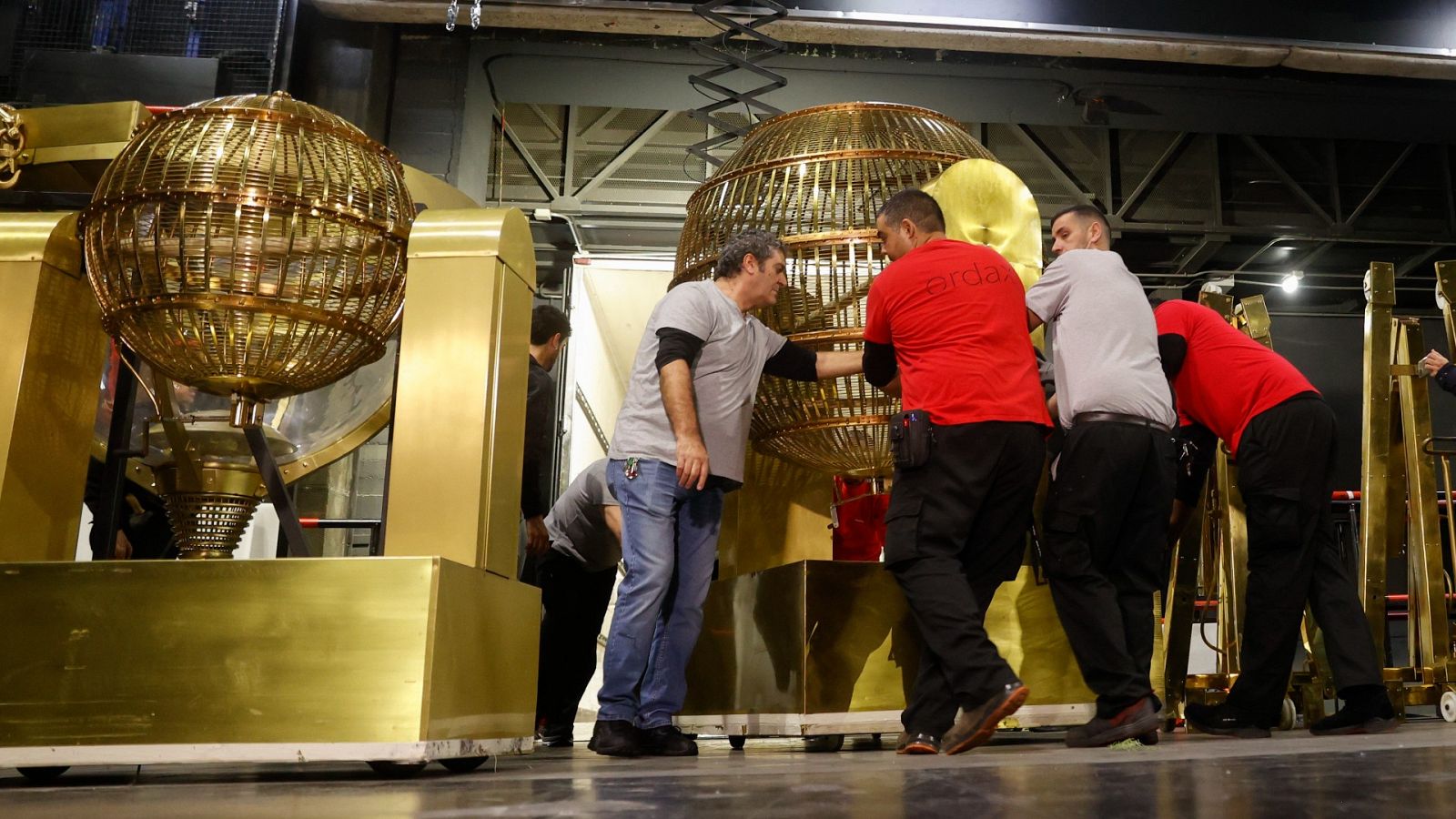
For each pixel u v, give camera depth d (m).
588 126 8.48
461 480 1.81
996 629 2.72
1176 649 3.14
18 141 2.25
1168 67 7.82
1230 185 8.77
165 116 1.88
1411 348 3.43
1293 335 9.73
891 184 2.79
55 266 1.99
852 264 2.65
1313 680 3.38
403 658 1.58
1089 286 2.54
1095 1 7.11
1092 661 2.40
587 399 6.36
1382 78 7.86
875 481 2.86
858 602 2.54
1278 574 2.79
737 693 2.79
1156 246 8.80
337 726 1.57
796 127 2.93
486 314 1.87
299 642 1.59
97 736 1.58
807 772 1.49
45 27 5.99
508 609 1.90
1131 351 2.50
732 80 7.69
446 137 7.60
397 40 7.70
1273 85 7.85
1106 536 2.44
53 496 1.96
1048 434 2.50
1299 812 0.87
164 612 1.61
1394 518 3.50
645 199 8.29
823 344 2.72
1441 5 7.23
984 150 2.97
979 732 2.10
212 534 2.22
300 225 1.81
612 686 2.44
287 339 1.85
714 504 2.62
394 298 1.96
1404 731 2.76
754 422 2.84
